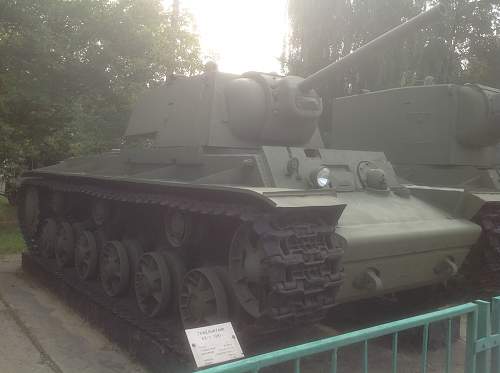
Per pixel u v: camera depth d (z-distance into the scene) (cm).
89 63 1538
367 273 532
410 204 646
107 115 1595
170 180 626
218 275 554
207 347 368
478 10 1905
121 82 1530
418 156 891
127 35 1545
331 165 632
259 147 698
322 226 477
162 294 620
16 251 1270
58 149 1658
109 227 788
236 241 507
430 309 719
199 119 681
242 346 528
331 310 768
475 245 701
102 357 602
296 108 665
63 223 910
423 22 563
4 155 1503
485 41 1972
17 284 937
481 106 832
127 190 708
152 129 796
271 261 436
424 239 562
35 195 1034
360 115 984
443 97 857
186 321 575
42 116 1535
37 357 595
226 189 474
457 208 651
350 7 1764
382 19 1700
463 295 736
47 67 1481
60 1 1484
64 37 1484
